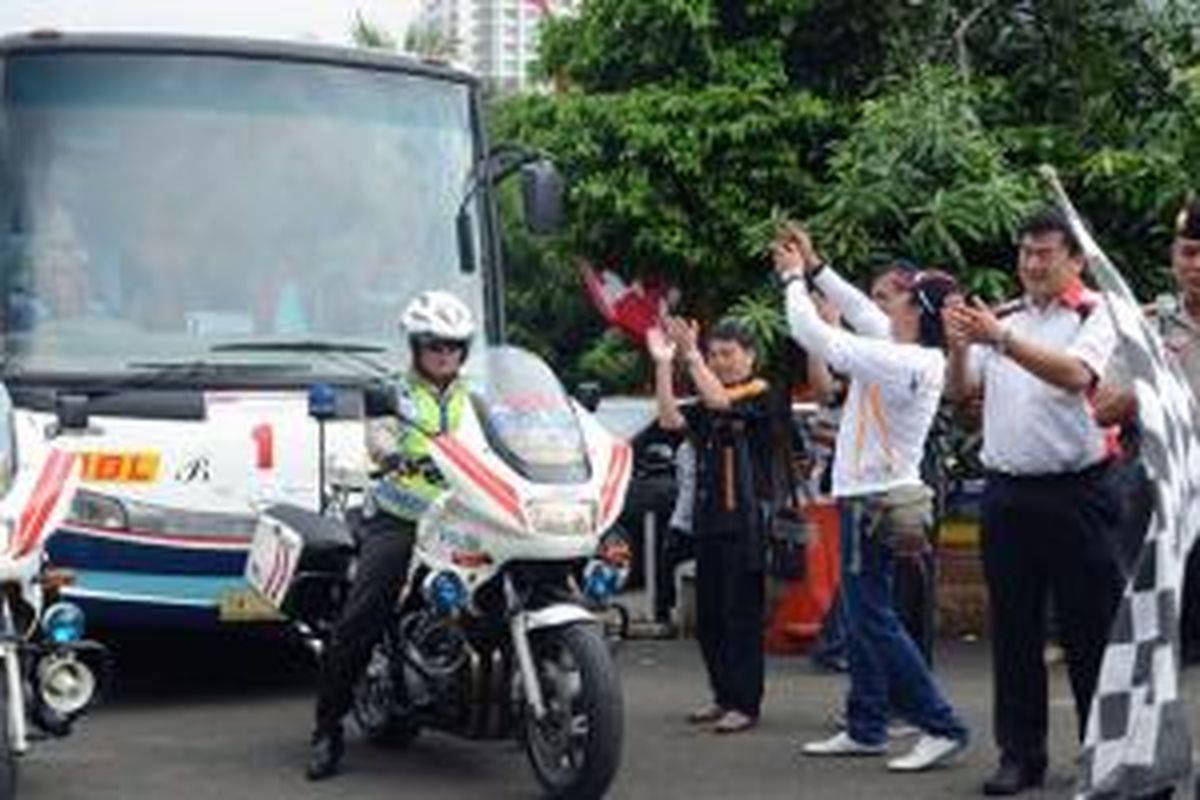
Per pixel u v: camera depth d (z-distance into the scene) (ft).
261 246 33.94
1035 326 25.20
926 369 26.96
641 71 46.57
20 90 33.60
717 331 30.55
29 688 23.88
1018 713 26.18
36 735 24.84
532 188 35.68
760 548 30.19
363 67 35.40
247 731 30.91
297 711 32.58
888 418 27.35
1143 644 18.58
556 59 48.21
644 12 45.50
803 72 47.11
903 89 43.16
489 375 26.35
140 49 34.27
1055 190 21.50
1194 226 21.76
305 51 35.04
